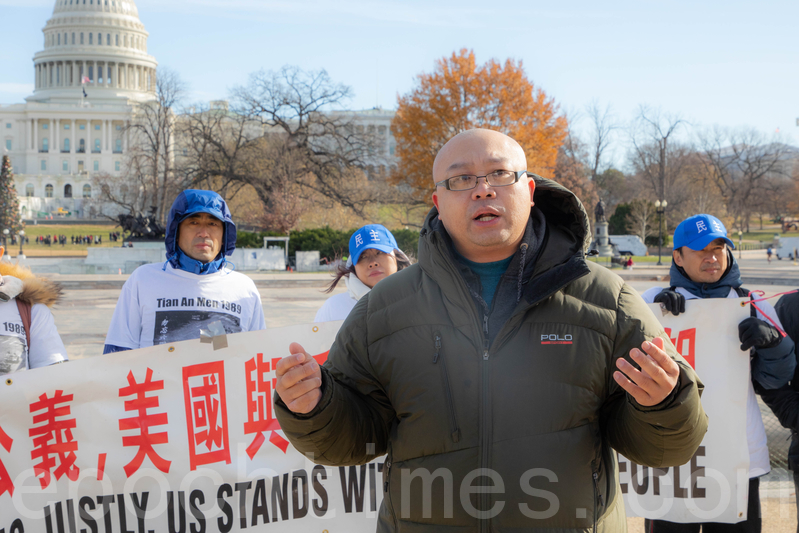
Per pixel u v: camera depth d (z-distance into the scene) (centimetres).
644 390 150
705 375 302
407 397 176
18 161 10138
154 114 4816
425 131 3938
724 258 320
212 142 4250
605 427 183
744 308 301
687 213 6297
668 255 4953
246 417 285
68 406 268
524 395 170
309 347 293
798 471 287
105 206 7575
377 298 189
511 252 186
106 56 10212
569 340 171
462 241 183
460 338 175
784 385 291
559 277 172
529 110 3866
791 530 333
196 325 324
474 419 171
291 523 287
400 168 4131
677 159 7238
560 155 5794
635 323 173
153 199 4750
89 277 2795
